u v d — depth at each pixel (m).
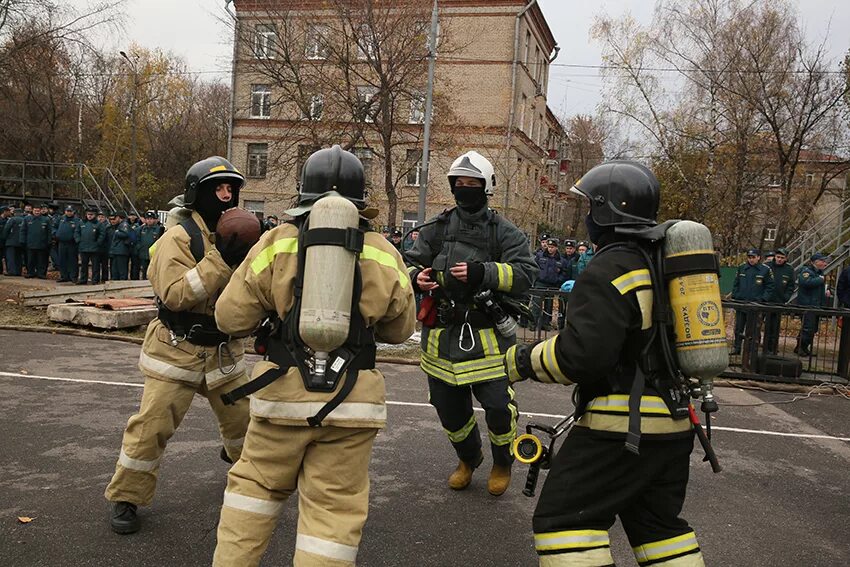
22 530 3.49
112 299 10.55
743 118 20.31
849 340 8.54
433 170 26.12
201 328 3.47
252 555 2.46
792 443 5.93
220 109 47.34
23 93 26.25
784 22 20.47
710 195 21.00
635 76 22.48
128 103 38.59
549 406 6.91
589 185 2.57
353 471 2.52
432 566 3.34
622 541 3.71
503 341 4.02
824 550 3.74
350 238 2.45
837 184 26.28
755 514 4.22
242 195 30.02
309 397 2.46
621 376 2.36
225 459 4.02
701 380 2.41
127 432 3.45
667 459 2.36
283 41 20.44
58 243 16.47
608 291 2.27
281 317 2.54
